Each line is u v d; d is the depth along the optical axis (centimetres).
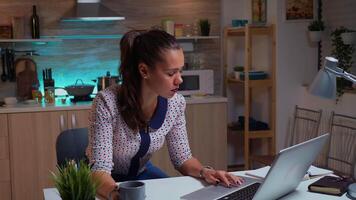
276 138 452
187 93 447
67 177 141
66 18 419
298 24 444
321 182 184
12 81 441
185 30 471
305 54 449
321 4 447
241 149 506
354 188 176
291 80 448
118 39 465
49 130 396
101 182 169
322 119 418
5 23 432
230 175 192
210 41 485
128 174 209
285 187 169
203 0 479
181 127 210
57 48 449
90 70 461
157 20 469
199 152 434
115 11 457
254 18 468
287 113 451
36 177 397
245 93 440
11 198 395
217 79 492
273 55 441
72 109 399
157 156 422
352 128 355
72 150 226
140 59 181
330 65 173
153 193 180
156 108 197
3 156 389
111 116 189
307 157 168
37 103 417
